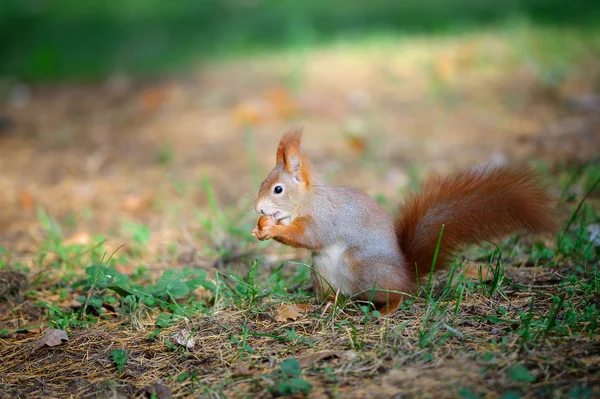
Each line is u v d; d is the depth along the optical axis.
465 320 6.96
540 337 6.40
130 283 8.35
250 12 34.31
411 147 14.78
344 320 7.16
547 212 7.39
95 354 7.23
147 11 36.22
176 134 16.88
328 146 15.27
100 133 17.47
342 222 7.43
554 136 14.41
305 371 6.28
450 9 30.27
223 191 13.22
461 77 19.14
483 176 7.66
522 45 20.97
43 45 28.67
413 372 6.07
